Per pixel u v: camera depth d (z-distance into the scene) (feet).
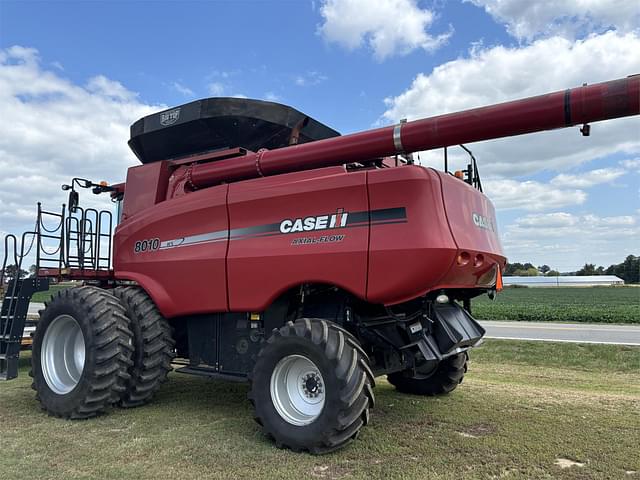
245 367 16.67
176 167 19.76
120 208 23.59
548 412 16.89
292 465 12.32
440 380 19.10
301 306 16.42
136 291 18.62
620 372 30.76
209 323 17.69
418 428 15.19
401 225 13.41
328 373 12.98
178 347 19.74
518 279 377.71
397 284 13.32
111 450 13.38
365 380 13.17
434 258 13.00
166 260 17.95
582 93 12.38
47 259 20.77
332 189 14.52
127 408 17.76
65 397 16.72
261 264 15.56
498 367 31.04
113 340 16.74
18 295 20.10
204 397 19.66
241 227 16.22
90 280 22.47
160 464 12.37
